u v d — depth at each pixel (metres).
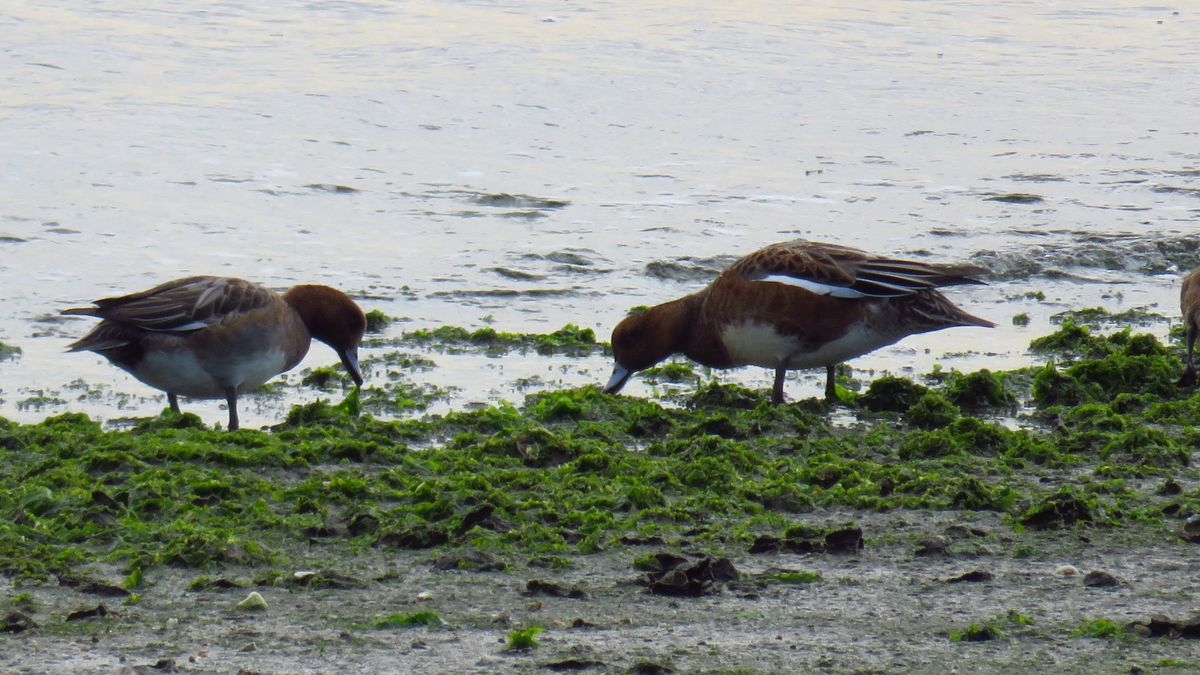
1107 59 37.34
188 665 7.74
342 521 10.32
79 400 15.05
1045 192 25.66
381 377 16.12
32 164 25.08
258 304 13.81
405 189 24.67
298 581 9.07
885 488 11.33
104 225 22.08
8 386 15.42
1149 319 19.27
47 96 29.39
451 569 9.39
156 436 12.58
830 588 9.12
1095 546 10.03
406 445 13.02
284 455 11.92
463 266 20.84
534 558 9.57
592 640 8.18
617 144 28.17
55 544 9.78
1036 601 8.91
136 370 13.62
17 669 7.61
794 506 10.88
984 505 10.97
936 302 14.62
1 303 18.47
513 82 32.16
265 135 27.70
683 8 40.34
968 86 34.09
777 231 22.94
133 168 25.17
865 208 24.39
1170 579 9.36
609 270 20.92
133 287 19.41
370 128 28.59
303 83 31.39
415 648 8.02
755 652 8.02
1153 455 12.41
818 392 15.81
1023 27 40.88
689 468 11.59
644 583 9.16
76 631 8.20
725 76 33.69
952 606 8.80
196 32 35.41
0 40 33.31
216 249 21.28
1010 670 7.77
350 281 20.06
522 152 27.39
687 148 28.06
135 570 9.02
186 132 27.62
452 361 16.81
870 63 35.91
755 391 15.20
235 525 10.22
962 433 12.98
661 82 32.84
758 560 9.70
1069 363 16.94
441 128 28.78
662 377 16.41
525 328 18.42
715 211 23.95
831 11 41.38
